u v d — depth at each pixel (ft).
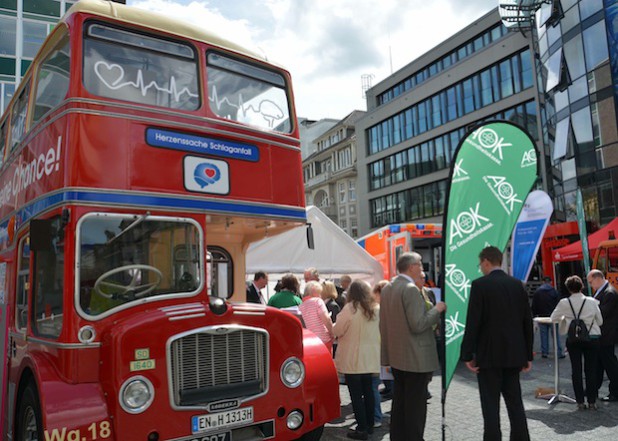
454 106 121.29
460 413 21.91
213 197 15.93
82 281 13.26
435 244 46.85
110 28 15.23
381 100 153.79
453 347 16.74
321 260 38.09
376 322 19.19
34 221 13.78
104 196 13.83
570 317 22.13
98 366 13.11
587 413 21.42
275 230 19.74
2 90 77.61
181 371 13.29
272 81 19.08
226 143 16.65
